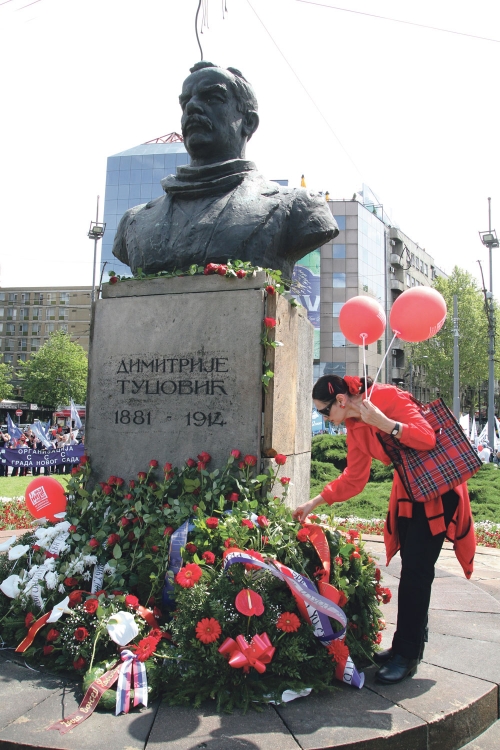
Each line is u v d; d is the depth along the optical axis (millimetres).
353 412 2709
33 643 2797
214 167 4008
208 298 3404
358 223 40031
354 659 2801
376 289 43094
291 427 3693
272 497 3121
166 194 4219
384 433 2672
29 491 3670
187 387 3400
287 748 2012
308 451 4133
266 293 3344
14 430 16938
